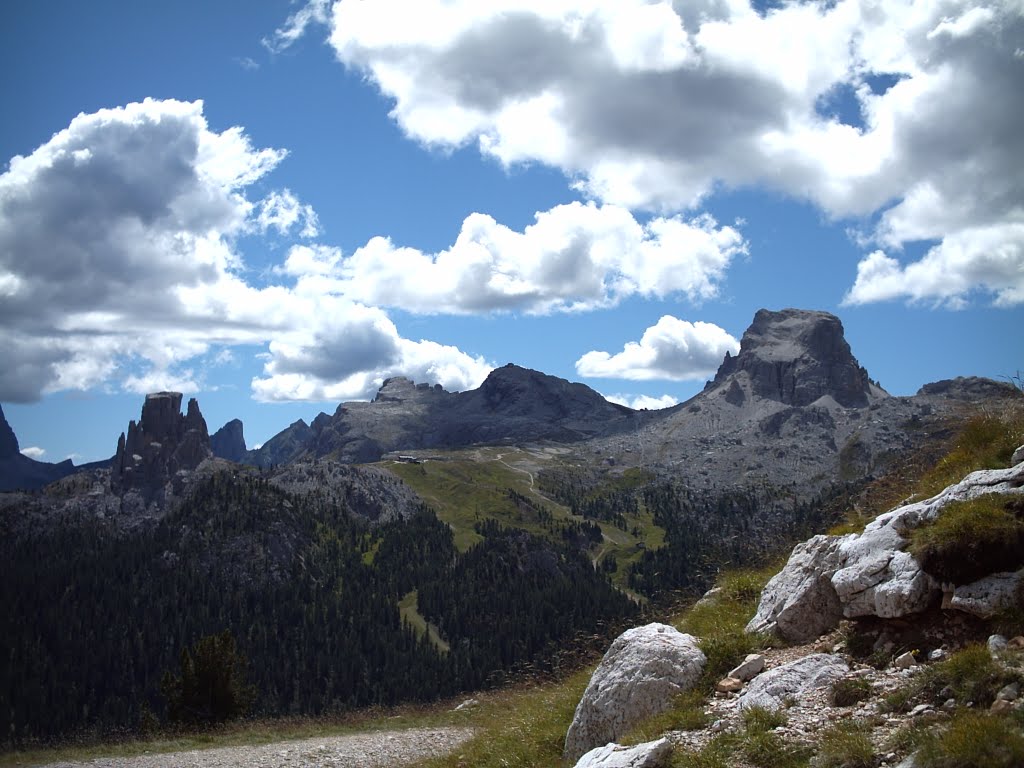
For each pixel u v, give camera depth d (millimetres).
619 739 13969
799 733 11453
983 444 19094
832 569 15336
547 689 25562
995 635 11672
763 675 13656
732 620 18234
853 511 22391
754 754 11141
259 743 30094
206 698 52469
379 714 36781
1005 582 12266
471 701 36938
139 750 29078
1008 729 9305
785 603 16016
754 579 19984
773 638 15461
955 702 10750
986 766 8906
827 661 13508
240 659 55281
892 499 21000
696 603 21797
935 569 13117
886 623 13844
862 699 12055
